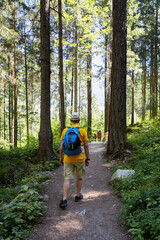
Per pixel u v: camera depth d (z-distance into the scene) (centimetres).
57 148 827
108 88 1653
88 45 1289
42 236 265
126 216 282
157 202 289
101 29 1301
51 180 515
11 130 1734
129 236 253
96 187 440
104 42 1532
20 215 283
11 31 1115
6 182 530
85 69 1597
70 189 442
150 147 605
